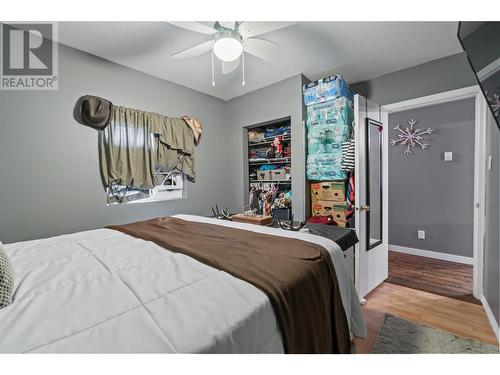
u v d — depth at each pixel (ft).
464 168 9.73
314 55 7.38
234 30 5.09
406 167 11.16
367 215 7.45
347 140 8.03
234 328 2.09
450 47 6.93
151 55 7.30
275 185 10.61
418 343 5.14
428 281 8.25
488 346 5.00
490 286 6.09
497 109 3.80
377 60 7.73
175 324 2.04
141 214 8.45
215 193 11.14
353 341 5.18
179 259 3.50
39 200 6.30
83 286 2.71
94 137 7.25
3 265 2.47
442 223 10.30
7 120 5.87
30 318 2.11
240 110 11.03
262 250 3.86
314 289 3.17
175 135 9.23
